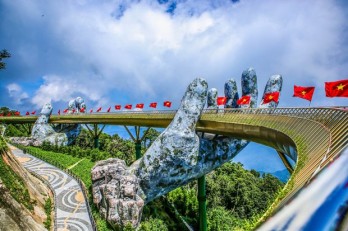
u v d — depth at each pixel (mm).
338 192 3930
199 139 54812
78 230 40562
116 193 45125
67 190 56344
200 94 51281
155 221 52219
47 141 98938
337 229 3443
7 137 107062
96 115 84812
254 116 39719
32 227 34000
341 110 18531
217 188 89812
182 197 67688
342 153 4742
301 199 4113
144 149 115000
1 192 32969
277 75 53750
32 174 59062
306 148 20172
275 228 3762
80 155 83062
